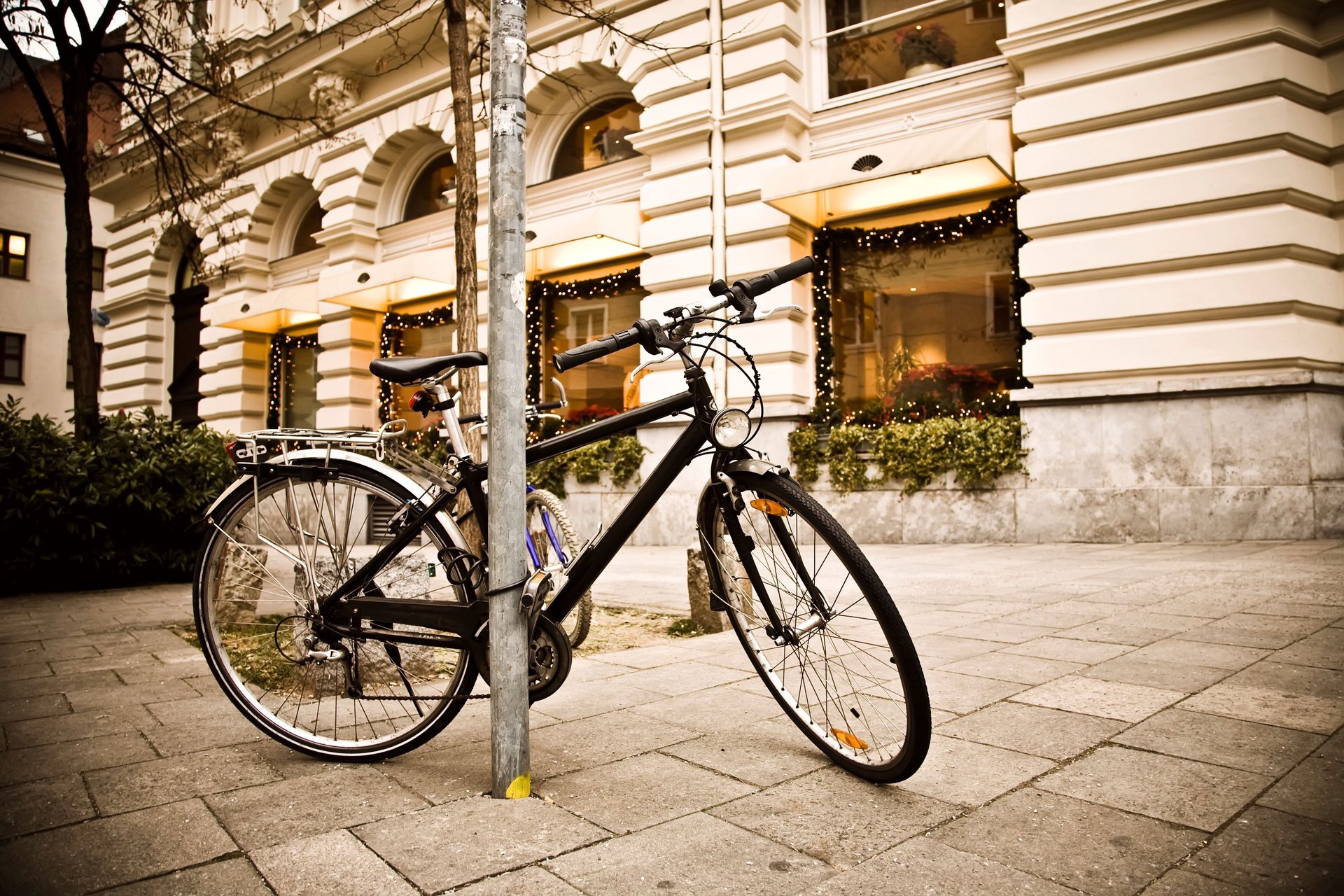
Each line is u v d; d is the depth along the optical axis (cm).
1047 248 771
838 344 962
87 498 671
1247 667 296
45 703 302
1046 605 436
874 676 214
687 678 318
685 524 962
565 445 230
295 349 1566
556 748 237
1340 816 176
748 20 951
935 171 820
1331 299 698
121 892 155
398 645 236
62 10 802
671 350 227
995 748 225
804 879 155
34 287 2481
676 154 995
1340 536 664
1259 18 695
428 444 1245
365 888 155
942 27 912
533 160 1206
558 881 156
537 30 1120
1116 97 740
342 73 1318
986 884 152
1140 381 734
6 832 183
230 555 254
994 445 788
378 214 1367
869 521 866
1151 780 199
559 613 226
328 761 233
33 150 2389
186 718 278
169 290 1794
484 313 1101
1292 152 696
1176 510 718
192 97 1475
